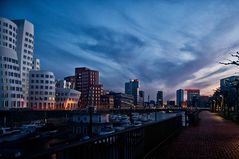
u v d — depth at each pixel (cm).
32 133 7588
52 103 15825
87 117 9594
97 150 596
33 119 10925
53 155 427
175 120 2283
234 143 1645
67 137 7494
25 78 15300
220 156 1198
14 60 13162
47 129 8688
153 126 1330
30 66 15875
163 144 1536
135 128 918
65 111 12875
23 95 14200
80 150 513
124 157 811
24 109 11450
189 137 1992
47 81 15662
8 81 12600
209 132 2422
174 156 1184
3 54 12612
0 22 12950
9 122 9475
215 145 1551
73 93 18200
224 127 3070
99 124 9125
